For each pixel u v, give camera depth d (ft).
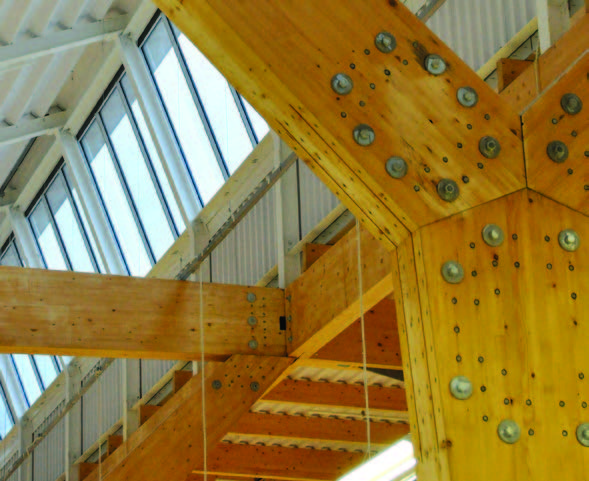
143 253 45.80
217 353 29.50
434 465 10.57
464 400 10.54
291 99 11.22
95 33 41.98
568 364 10.78
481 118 11.43
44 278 28.35
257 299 30.27
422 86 11.39
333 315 27.48
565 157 11.48
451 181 11.16
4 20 39.22
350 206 11.96
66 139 48.57
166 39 41.75
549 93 11.68
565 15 20.11
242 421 36.47
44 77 45.09
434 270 10.90
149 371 44.70
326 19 11.41
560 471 10.41
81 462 51.31
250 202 30.50
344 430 37.50
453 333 10.73
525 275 11.00
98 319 28.55
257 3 11.34
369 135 11.13
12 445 60.59
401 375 31.53
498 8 25.57
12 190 55.72
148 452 29.12
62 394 55.26
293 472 39.73
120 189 46.62
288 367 30.09
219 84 39.60
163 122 42.01
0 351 27.66
